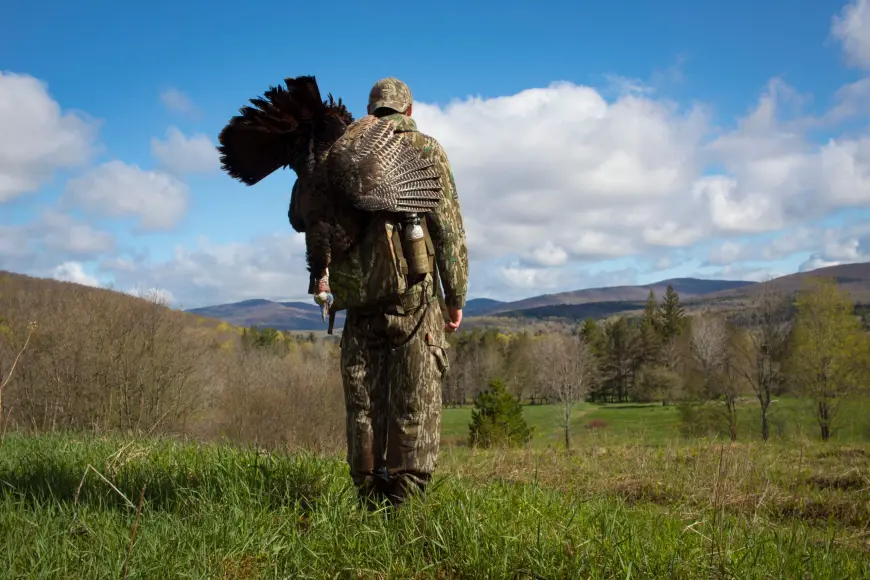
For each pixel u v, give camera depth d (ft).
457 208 11.67
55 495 12.55
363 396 11.75
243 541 10.34
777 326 114.73
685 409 119.24
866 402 108.58
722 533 12.06
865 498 19.88
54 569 8.97
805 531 13.85
